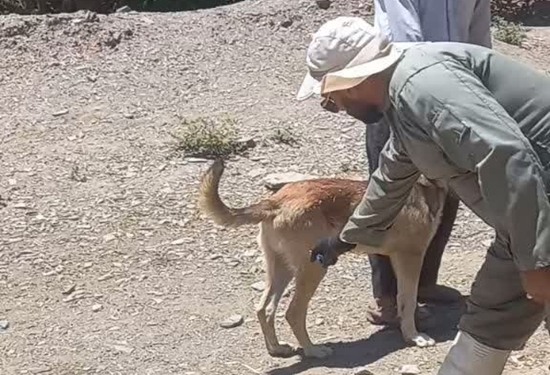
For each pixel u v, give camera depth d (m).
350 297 5.95
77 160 8.11
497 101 3.40
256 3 11.69
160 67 10.15
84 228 6.93
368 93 3.51
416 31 4.59
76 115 9.09
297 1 11.57
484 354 3.88
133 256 6.52
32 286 6.18
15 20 10.75
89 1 15.65
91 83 9.80
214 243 6.68
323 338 5.48
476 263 6.32
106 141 8.51
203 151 8.20
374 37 3.53
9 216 7.10
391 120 3.54
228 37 10.82
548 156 3.40
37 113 9.16
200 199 5.09
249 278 6.23
